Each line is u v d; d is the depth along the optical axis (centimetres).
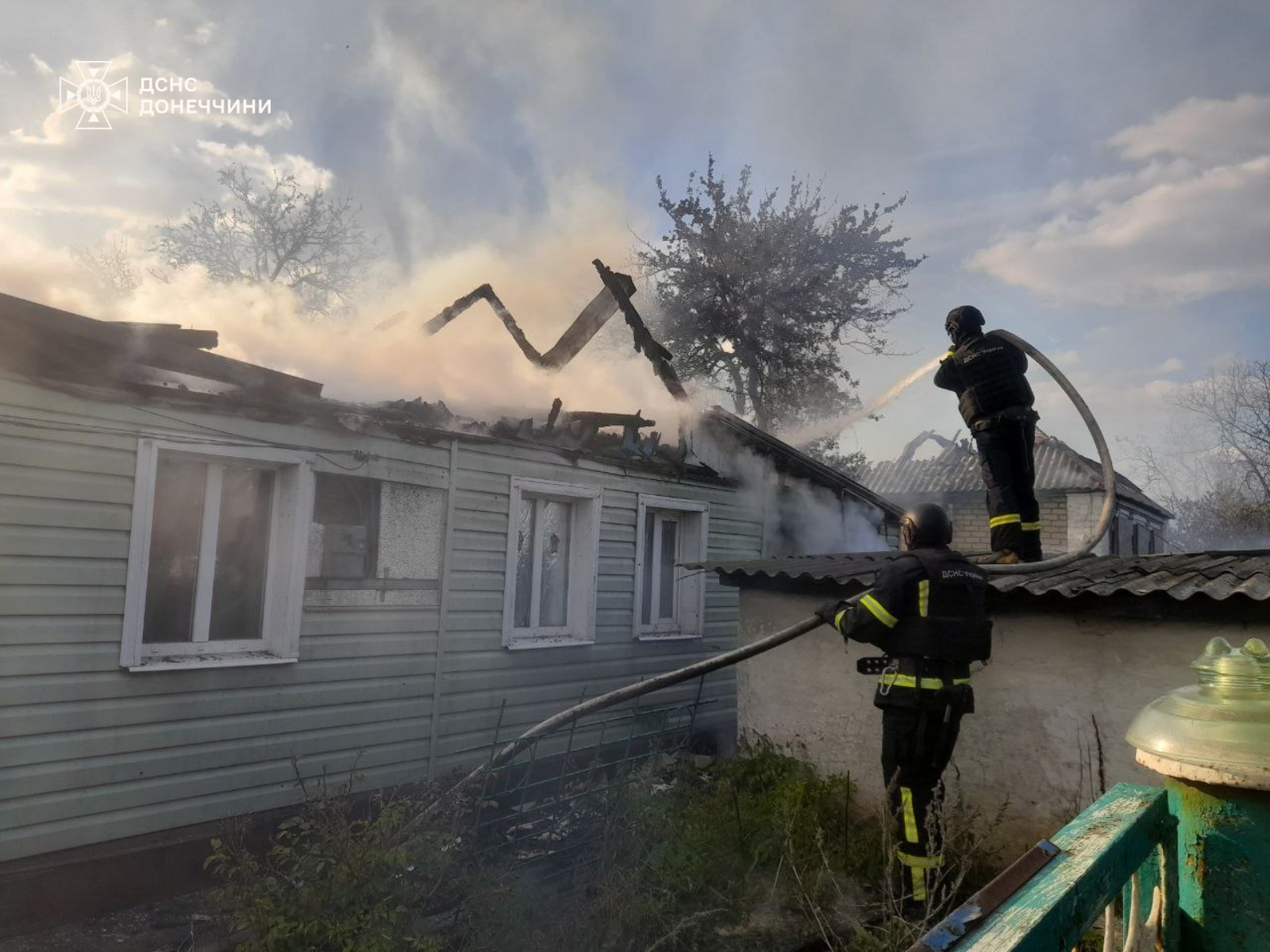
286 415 588
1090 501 2055
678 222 1875
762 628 657
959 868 470
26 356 478
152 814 520
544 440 773
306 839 458
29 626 478
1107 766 493
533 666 763
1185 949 164
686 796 582
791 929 441
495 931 408
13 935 456
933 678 441
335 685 616
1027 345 563
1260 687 160
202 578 561
